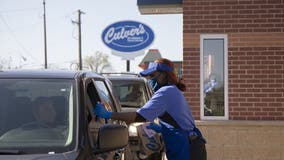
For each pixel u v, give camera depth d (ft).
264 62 34.71
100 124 16.85
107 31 41.73
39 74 16.22
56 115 14.74
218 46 35.09
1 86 15.64
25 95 15.35
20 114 14.83
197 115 35.14
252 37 34.78
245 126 34.58
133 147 22.38
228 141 34.76
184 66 35.17
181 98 18.30
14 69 17.31
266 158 34.60
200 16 35.04
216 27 34.91
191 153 18.44
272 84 34.71
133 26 41.60
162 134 18.47
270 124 34.37
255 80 34.81
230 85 34.96
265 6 34.63
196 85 35.14
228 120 34.83
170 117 18.20
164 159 23.54
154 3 37.29
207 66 35.12
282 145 34.42
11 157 13.15
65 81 15.79
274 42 34.63
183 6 35.14
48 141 14.05
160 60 18.95
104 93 19.38
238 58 34.91
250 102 34.83
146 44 41.55
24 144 13.92
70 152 13.52
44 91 15.43
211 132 34.83
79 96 15.21
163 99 17.93
